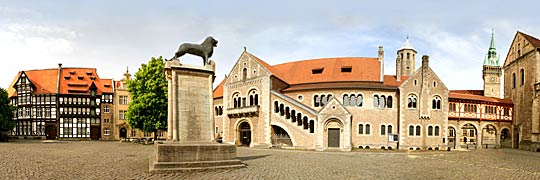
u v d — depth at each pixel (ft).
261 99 177.47
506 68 238.48
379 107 177.37
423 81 179.63
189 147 64.59
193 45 70.49
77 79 294.05
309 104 183.01
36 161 76.07
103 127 287.28
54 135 281.74
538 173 75.46
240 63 192.65
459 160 105.29
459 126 203.72
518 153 152.56
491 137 274.57
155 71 162.30
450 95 204.44
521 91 214.69
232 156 69.67
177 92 67.31
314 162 87.76
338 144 158.81
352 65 191.72
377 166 81.76
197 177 56.34
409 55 202.90
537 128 191.72
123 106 293.84
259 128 177.17
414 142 175.32
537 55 199.31
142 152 109.60
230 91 196.54
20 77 288.51
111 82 299.79
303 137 161.89
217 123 212.43
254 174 61.31
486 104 214.69
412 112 176.96
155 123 159.74
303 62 207.51
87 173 58.90
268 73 175.83
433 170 76.13
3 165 67.46
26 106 284.41
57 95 282.15
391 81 187.42
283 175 61.82
